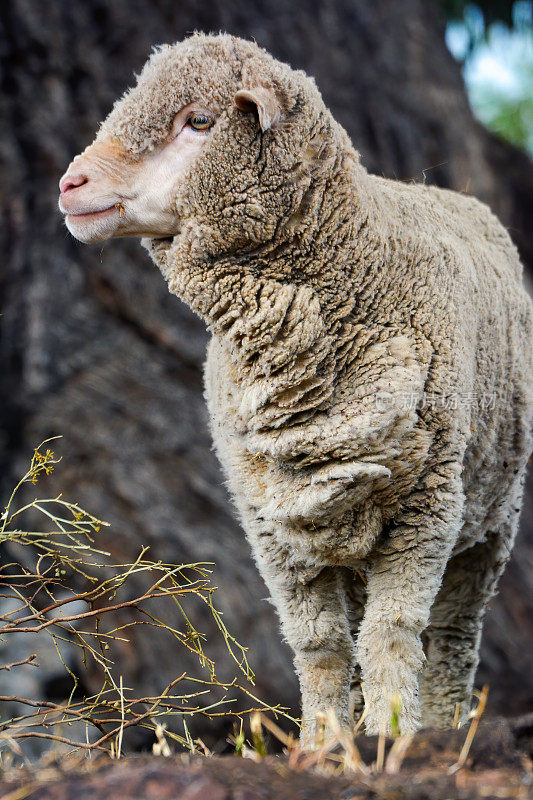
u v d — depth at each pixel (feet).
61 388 103.50
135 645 94.22
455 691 51.57
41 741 73.15
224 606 96.84
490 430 44.29
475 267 45.14
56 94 108.78
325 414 38.52
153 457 101.76
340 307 38.81
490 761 30.01
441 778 28.37
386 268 39.27
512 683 109.50
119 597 95.66
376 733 36.78
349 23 129.39
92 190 38.91
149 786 26.43
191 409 104.99
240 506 42.22
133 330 107.24
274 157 38.06
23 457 101.09
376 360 38.42
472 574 51.16
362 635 39.32
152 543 98.17
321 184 38.68
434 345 39.17
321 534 38.99
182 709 38.27
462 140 136.77
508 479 48.47
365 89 127.85
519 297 48.75
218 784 26.37
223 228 38.45
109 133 39.52
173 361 106.73
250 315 38.55
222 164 37.99
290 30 122.42
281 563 41.27
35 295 105.29
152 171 38.86
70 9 110.32
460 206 50.78
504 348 45.57
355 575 45.19
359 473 37.42
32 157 107.45
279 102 38.24
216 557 98.78
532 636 115.85
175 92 38.40
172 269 39.63
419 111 131.85
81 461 100.63
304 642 41.45
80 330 105.50
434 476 38.99
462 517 44.39
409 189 49.16
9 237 106.01
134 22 112.27
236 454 40.93
